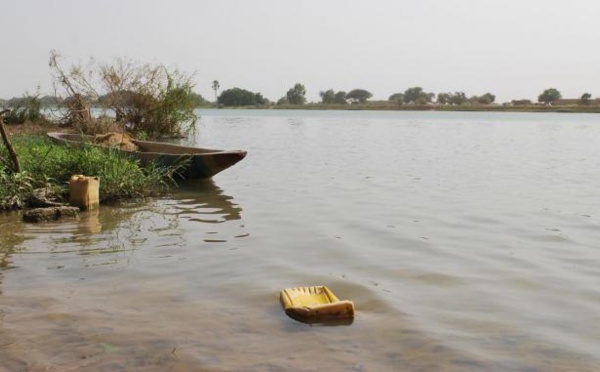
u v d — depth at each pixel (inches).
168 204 414.6
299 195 461.1
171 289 231.5
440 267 265.6
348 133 1368.1
